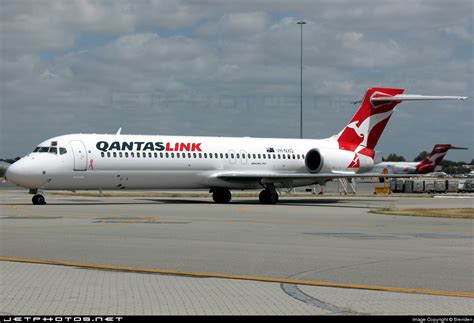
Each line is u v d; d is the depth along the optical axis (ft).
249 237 110.42
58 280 68.44
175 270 75.20
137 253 89.20
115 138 218.38
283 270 75.41
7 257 84.94
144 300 58.59
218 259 83.87
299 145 258.57
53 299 58.90
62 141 209.56
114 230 121.08
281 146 253.44
